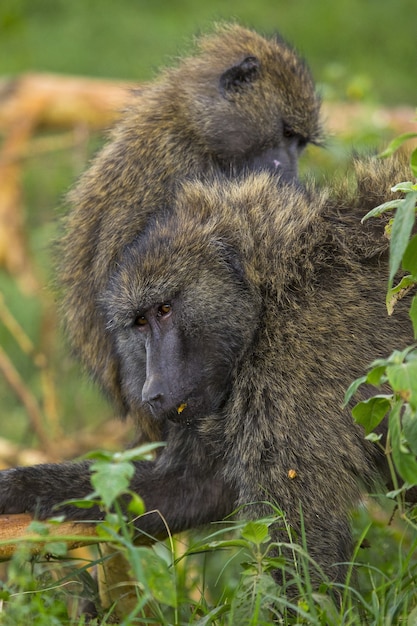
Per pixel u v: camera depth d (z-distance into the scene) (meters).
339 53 27.89
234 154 12.30
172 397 8.77
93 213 10.83
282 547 8.30
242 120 12.38
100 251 10.38
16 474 8.96
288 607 7.94
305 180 10.04
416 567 8.25
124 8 28.97
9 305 17.39
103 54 26.66
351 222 9.09
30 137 18.67
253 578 7.54
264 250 8.94
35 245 17.58
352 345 8.59
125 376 9.66
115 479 6.65
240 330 8.88
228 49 13.08
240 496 8.65
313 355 8.56
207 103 12.28
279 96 12.73
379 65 27.17
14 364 16.94
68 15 28.39
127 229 10.39
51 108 18.05
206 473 9.25
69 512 8.91
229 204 9.25
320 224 9.05
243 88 12.53
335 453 8.39
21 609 7.23
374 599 7.70
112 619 8.87
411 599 7.91
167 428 9.50
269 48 13.18
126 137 11.62
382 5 29.12
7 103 18.00
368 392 8.48
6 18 18.83
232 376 8.90
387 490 8.95
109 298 9.18
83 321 10.44
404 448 6.89
